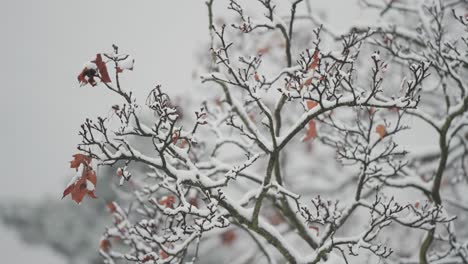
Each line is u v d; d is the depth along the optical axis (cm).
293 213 554
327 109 433
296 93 430
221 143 595
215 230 730
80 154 401
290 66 563
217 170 549
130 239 598
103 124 402
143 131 409
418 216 496
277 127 548
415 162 738
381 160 609
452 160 733
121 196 663
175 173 430
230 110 601
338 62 451
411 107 412
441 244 792
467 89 537
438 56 579
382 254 456
